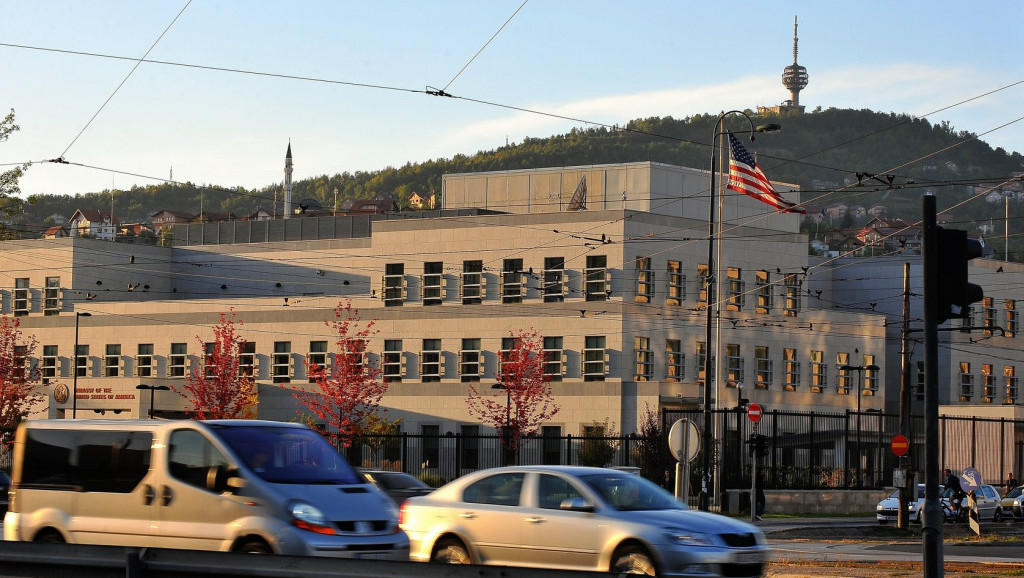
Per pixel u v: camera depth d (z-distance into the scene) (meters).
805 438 59.91
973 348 93.69
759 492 48.59
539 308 73.75
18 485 19.83
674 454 27.25
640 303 72.75
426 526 20.09
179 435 18.64
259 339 80.50
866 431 57.66
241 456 18.08
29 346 86.50
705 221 71.25
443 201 92.12
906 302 46.75
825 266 98.50
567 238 73.44
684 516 18.53
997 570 25.42
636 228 72.88
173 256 92.38
